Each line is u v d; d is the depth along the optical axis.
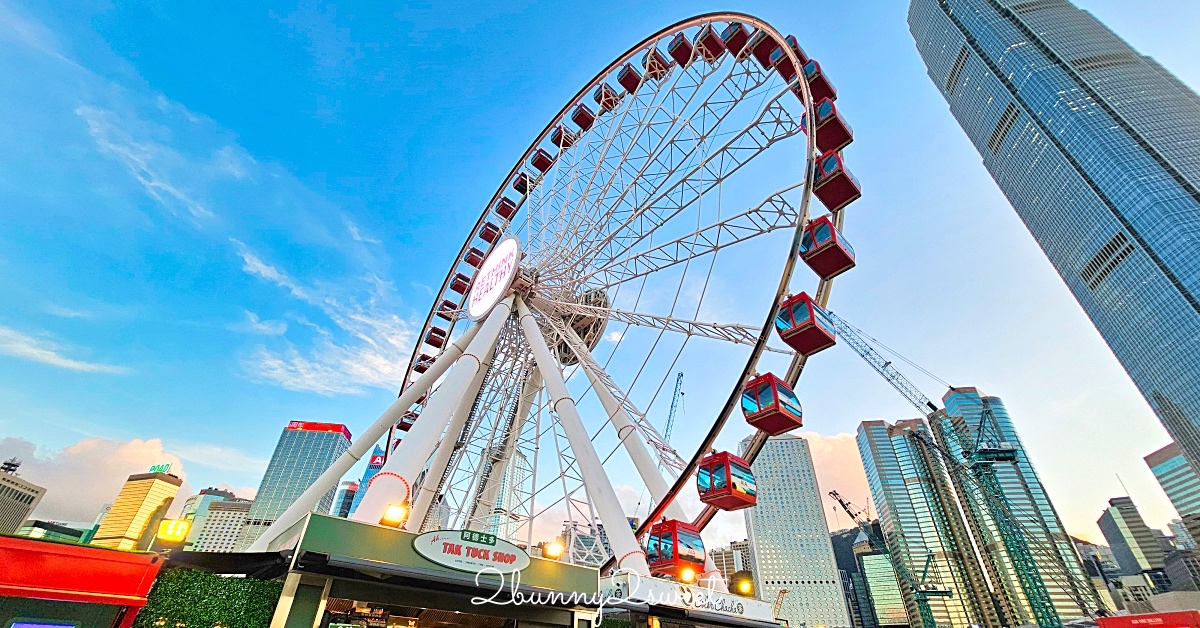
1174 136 151.12
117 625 11.05
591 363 28.66
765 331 20.62
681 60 31.97
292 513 21.69
